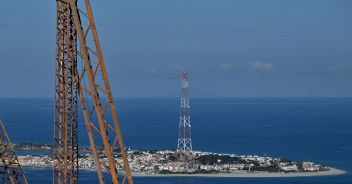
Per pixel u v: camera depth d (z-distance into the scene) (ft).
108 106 226.58
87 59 201.36
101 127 203.62
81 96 205.67
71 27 223.10
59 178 262.26
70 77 235.61
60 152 260.01
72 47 223.71
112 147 205.05
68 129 251.80
